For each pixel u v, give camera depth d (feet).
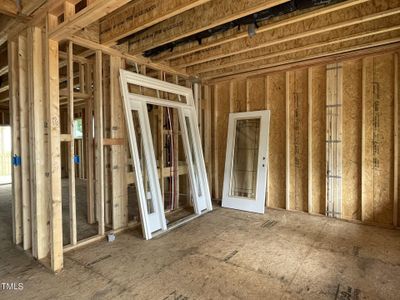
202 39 11.15
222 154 17.48
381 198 12.35
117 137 11.65
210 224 12.77
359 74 12.69
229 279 7.73
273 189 15.61
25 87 9.84
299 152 14.58
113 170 11.51
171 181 15.21
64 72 15.74
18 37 9.72
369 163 12.55
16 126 10.23
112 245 10.26
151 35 10.91
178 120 15.31
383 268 8.32
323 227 12.15
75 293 7.06
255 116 15.62
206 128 17.56
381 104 12.21
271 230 11.84
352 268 8.34
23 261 9.00
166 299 6.79
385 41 11.07
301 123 14.44
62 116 28.48
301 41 11.62
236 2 8.50
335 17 9.51
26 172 9.92
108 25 10.28
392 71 11.89
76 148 28.35
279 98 15.12
